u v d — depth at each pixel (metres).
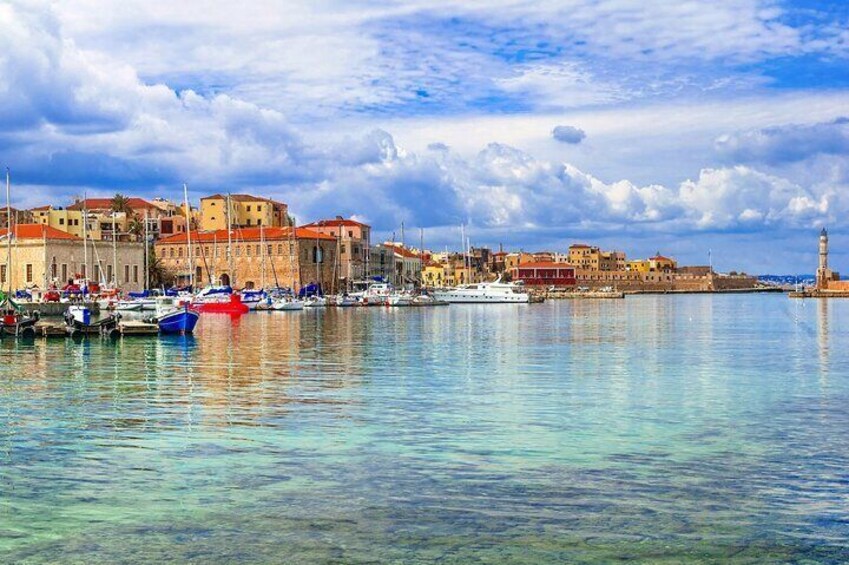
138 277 184.50
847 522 22.09
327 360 62.09
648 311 178.25
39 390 44.88
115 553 20.03
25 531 21.44
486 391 44.50
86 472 26.69
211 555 19.91
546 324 120.75
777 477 26.17
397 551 20.11
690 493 24.45
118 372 53.53
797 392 44.59
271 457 28.64
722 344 81.19
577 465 27.58
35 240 163.12
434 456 28.80
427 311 172.12
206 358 63.44
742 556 19.89
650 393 43.97
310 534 21.19
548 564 19.41
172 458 28.47
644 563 19.47
